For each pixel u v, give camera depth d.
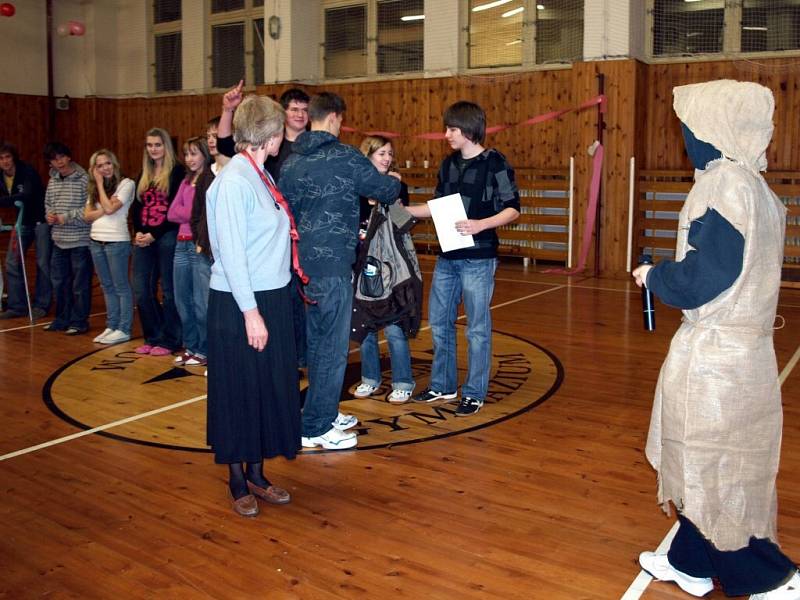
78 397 4.94
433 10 11.27
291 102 4.56
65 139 14.82
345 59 12.26
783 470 3.69
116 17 14.85
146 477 3.70
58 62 14.62
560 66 10.43
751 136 2.30
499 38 10.94
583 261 9.91
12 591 2.69
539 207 10.66
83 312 6.73
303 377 5.20
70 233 6.58
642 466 3.79
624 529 3.13
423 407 4.68
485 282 4.42
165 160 5.81
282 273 3.20
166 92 14.45
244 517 3.27
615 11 9.55
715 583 2.71
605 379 5.25
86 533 3.13
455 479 3.64
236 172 3.08
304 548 2.99
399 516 3.27
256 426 3.18
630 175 9.66
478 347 4.50
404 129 11.73
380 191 3.66
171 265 5.93
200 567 2.85
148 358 5.90
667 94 9.81
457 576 2.78
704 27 9.62
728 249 2.21
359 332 4.41
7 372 5.51
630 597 2.63
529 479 3.64
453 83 11.23
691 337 2.36
